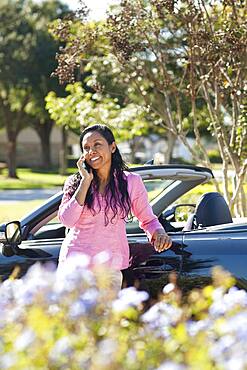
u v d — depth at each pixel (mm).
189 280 5324
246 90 10523
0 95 46938
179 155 55438
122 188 5039
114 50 10992
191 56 10633
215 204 6066
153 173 5855
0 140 67688
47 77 40875
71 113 15344
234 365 2996
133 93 15648
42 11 41469
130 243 5562
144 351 3221
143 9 10789
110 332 3359
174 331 3428
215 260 5301
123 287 5473
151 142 58688
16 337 3297
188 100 13117
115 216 5016
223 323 3389
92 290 3572
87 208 4996
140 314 3928
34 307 3490
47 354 3098
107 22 10898
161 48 11648
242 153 11008
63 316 3432
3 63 41031
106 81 14555
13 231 5801
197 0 10438
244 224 5512
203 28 10648
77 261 3973
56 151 68438
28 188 38312
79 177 5125
